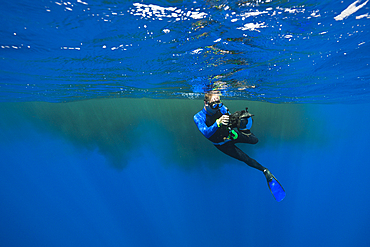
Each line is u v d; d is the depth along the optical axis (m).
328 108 13.28
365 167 16.88
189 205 16.31
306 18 2.66
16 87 7.07
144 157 16.39
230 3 2.40
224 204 15.97
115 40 3.26
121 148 16.22
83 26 2.81
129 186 17.08
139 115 15.03
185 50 3.70
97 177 17.38
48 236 16.55
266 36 3.17
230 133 3.19
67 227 17.31
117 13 2.57
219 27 2.89
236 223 14.94
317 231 13.78
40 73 5.22
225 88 6.79
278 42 3.40
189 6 2.45
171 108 14.57
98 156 16.66
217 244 14.52
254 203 15.86
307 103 11.04
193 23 2.80
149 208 17.34
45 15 2.57
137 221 16.83
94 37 3.16
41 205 18.39
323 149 15.72
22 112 15.01
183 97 9.46
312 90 7.39
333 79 5.93
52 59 4.12
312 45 3.52
